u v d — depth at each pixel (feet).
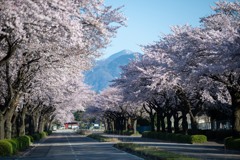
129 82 157.99
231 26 102.53
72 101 206.39
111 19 67.10
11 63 86.17
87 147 124.88
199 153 87.40
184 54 110.73
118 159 76.02
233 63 82.23
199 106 167.22
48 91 143.95
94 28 64.34
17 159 78.69
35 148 122.52
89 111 324.60
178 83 138.31
